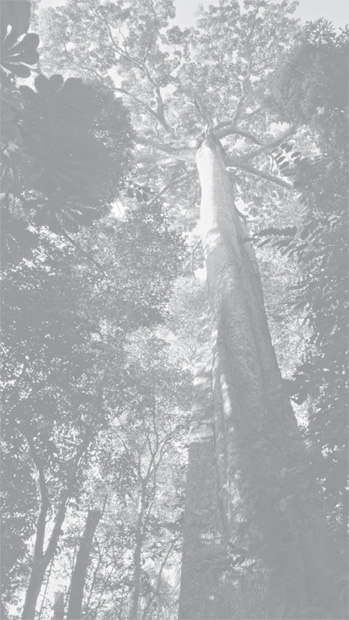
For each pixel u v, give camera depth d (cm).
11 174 784
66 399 1232
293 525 736
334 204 944
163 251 1496
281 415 895
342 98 1159
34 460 1133
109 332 1477
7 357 1139
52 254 1278
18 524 1094
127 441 1673
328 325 802
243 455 922
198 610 820
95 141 762
